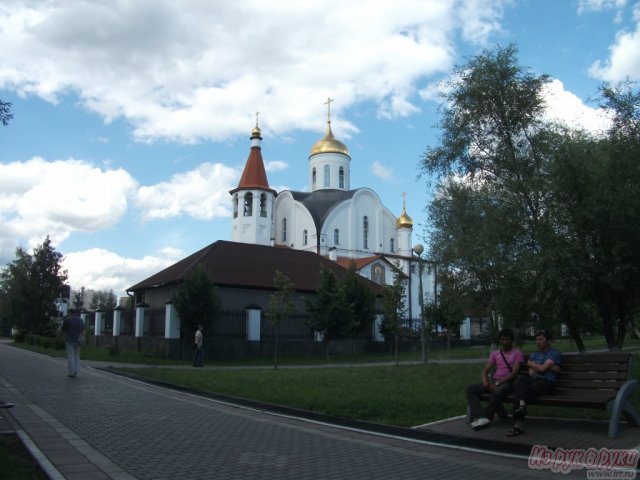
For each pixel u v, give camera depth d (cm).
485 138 1284
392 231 6194
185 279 2720
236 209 5562
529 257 1070
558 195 1091
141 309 3130
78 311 1593
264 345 2944
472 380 1355
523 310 1151
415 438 782
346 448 725
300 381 1409
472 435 797
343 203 5738
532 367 829
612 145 1078
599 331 1280
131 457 660
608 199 1009
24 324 3919
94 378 1547
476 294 1352
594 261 1090
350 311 2877
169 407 1052
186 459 657
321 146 6372
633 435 760
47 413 946
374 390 1210
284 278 2384
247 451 704
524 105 1234
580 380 815
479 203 1245
